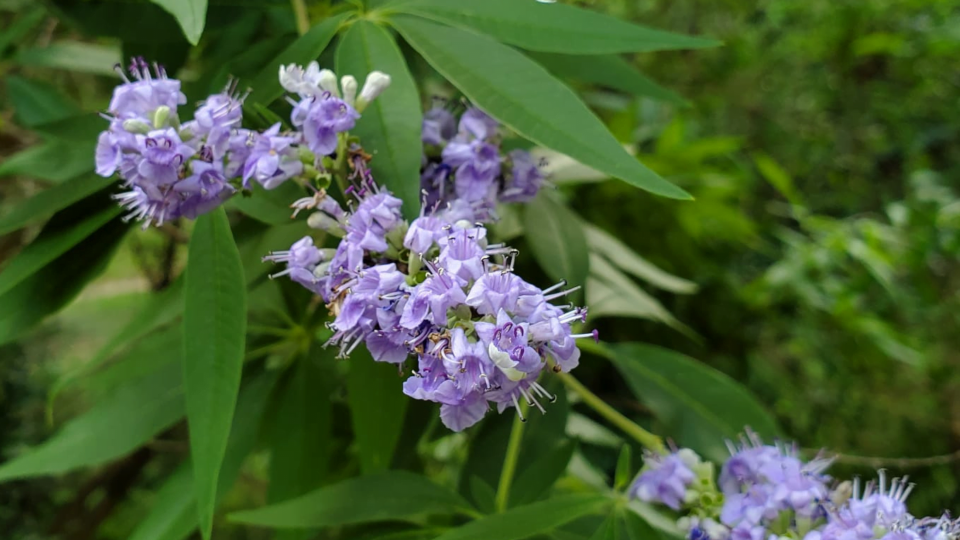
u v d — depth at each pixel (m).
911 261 0.92
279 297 0.52
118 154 0.44
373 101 0.46
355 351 0.50
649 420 0.71
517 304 0.42
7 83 0.61
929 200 1.01
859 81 1.14
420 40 0.47
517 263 0.57
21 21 0.60
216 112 0.45
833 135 1.13
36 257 0.46
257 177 0.44
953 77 1.12
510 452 0.51
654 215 0.79
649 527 0.48
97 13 0.53
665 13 1.07
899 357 0.87
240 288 0.45
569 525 0.51
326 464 0.52
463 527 0.46
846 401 0.93
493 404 0.53
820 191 1.13
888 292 0.92
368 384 0.50
